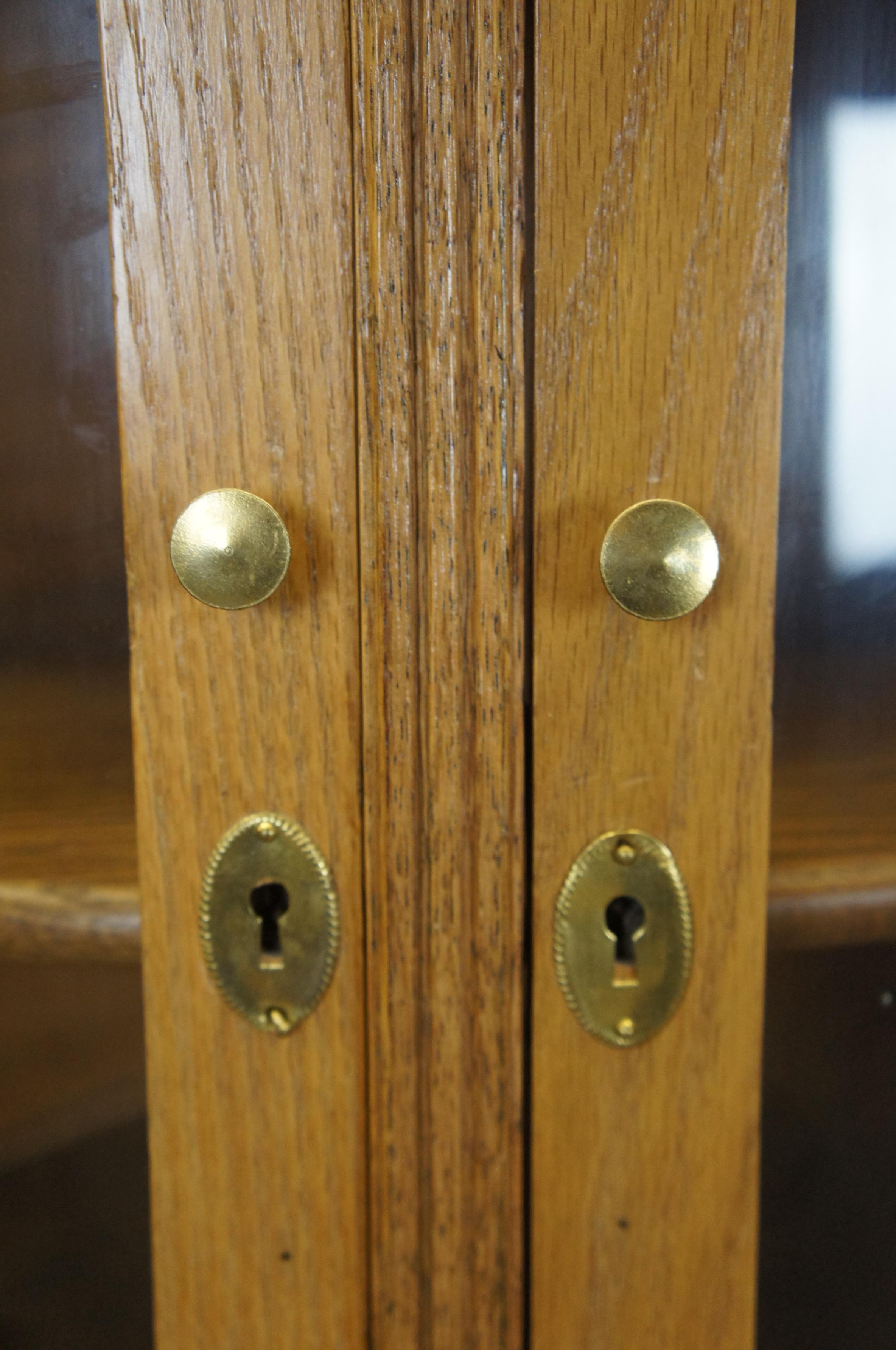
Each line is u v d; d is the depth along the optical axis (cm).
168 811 32
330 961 32
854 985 37
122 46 28
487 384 30
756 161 30
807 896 36
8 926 34
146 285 29
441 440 30
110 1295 37
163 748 31
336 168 29
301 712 31
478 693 31
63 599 34
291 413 30
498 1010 33
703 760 32
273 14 28
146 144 29
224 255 29
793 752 36
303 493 30
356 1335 34
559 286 30
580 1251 34
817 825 36
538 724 32
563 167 30
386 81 29
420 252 30
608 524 31
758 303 31
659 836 33
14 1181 37
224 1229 33
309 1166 33
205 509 27
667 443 31
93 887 34
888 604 36
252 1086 33
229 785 32
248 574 28
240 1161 33
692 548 28
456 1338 34
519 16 29
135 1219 36
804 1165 37
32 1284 37
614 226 30
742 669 32
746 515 32
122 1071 36
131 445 30
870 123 33
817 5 32
